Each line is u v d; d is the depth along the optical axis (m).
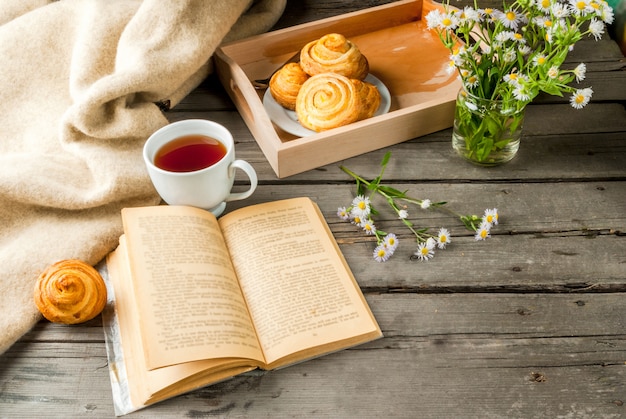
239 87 1.26
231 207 1.19
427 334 1.07
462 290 1.10
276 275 1.09
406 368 1.04
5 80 1.29
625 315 1.08
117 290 1.09
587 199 1.19
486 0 1.47
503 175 1.22
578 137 1.27
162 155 1.13
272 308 1.06
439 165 1.23
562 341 1.06
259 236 1.12
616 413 1.01
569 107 1.31
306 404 1.01
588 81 1.34
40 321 1.08
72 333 1.07
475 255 1.14
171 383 1.00
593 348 1.05
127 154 1.22
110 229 1.14
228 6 1.30
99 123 1.22
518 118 1.16
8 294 1.08
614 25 1.43
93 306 1.06
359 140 1.22
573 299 1.09
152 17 1.26
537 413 1.01
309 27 1.35
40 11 1.33
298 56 1.36
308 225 1.14
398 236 1.16
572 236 1.15
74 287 1.05
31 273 1.09
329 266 1.10
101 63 1.28
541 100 1.32
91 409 1.01
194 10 1.27
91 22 1.28
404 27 1.40
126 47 1.25
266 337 1.04
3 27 1.32
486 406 1.01
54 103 1.29
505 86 1.14
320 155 1.21
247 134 1.28
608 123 1.28
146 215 1.10
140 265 1.05
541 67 1.09
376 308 1.09
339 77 1.22
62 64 1.32
